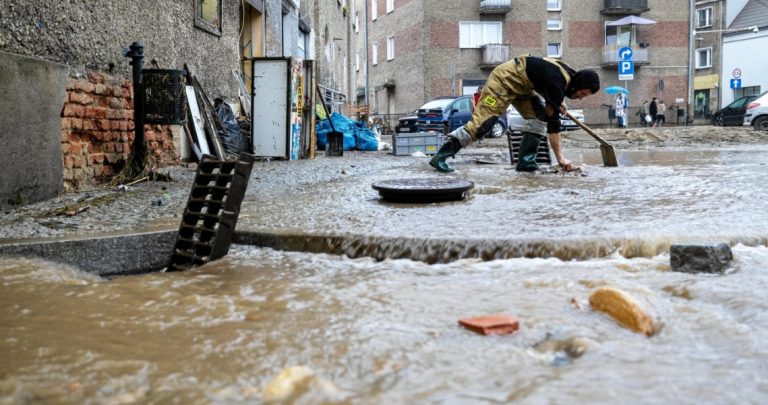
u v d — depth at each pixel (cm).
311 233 346
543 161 837
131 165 675
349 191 564
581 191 524
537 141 737
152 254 358
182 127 896
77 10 600
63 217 420
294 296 246
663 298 216
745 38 4403
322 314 219
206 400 147
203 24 991
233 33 1182
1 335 201
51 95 527
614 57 4016
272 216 412
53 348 188
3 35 488
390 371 163
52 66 529
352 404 143
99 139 648
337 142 1203
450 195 480
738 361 165
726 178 610
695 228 332
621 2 3984
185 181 687
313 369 167
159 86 667
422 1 3928
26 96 490
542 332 192
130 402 147
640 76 4147
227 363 172
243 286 266
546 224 359
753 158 977
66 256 334
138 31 745
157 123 672
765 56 4284
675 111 4172
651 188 536
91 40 628
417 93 4084
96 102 639
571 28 4053
